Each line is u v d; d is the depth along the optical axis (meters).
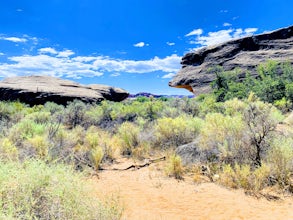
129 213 4.68
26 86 31.98
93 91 37.66
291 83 23.41
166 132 9.78
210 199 5.36
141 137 10.04
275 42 45.16
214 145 7.81
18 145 8.35
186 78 47.69
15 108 19.25
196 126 9.97
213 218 4.56
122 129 10.59
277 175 6.07
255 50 45.91
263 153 6.98
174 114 14.77
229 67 43.41
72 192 2.95
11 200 2.67
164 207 5.00
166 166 7.39
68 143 9.09
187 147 8.31
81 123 15.30
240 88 27.84
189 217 4.59
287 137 7.78
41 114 14.98
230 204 5.11
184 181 6.45
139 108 17.67
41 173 3.00
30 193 2.74
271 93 23.03
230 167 6.39
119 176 6.93
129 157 8.77
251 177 6.09
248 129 7.42
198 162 7.50
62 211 2.80
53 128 9.86
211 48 49.66
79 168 7.06
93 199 3.19
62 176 3.13
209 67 46.94
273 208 4.93
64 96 31.08
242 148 7.18
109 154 8.64
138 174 7.09
